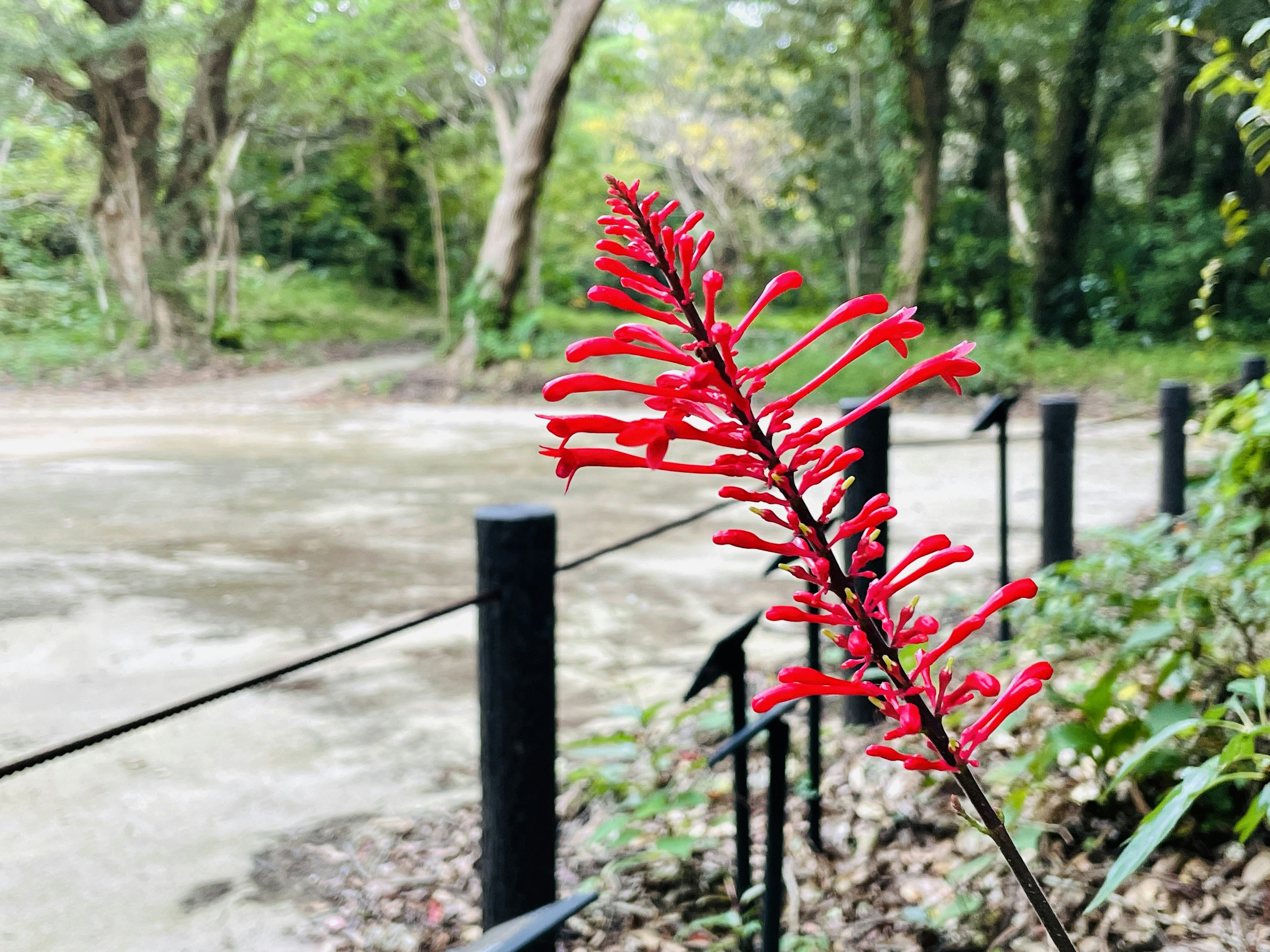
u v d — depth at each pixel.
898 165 19.14
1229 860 2.15
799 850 2.56
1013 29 20.41
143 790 3.08
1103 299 19.38
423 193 36.66
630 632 4.60
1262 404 2.67
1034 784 2.38
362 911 2.41
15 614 4.89
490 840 1.96
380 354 25.19
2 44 18.50
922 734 0.88
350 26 20.95
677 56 27.66
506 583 1.90
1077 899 2.16
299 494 8.12
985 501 7.30
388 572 5.68
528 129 18.00
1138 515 6.41
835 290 23.12
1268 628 2.55
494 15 20.42
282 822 2.87
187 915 2.40
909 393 14.69
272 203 28.36
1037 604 3.42
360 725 3.58
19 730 3.56
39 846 2.75
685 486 8.42
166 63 22.08
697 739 3.29
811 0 20.11
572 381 0.78
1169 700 2.32
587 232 33.97
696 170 30.73
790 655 4.16
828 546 0.84
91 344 21.92
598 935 2.29
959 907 2.17
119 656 4.33
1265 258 18.20
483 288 18.28
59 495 8.07
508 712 1.92
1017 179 24.27
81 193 22.97
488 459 10.02
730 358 0.78
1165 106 20.31
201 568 5.77
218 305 25.36
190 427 12.95
